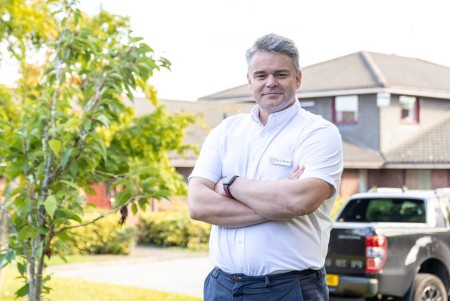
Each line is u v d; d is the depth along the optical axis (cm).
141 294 1130
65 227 541
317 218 369
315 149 361
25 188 532
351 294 898
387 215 1030
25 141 536
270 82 364
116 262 1784
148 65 557
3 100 689
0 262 532
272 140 372
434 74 3266
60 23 593
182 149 838
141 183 552
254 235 362
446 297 944
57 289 1134
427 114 3134
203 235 2122
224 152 387
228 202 368
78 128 531
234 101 3431
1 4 694
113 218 1938
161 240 2175
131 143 757
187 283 1447
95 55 559
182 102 3144
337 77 3102
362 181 2977
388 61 3253
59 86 566
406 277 908
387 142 2980
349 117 3055
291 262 359
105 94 550
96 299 1053
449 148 2925
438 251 947
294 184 352
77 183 589
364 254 894
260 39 369
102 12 715
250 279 364
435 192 1016
